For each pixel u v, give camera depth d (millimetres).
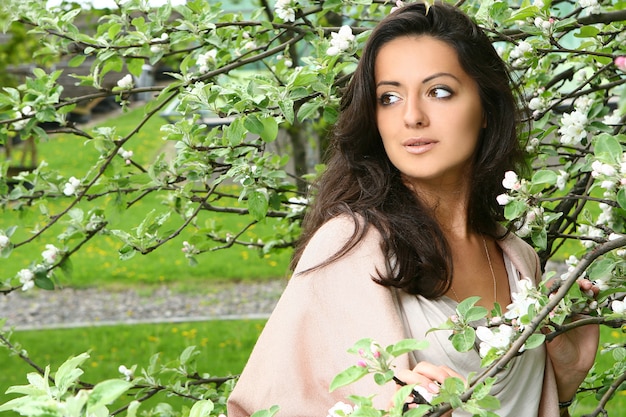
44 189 3549
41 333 10578
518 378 2074
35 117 3283
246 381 1956
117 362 9328
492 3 2891
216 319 11156
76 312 11734
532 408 2115
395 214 2035
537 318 1770
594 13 2848
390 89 2090
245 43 3520
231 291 12586
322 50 2920
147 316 11516
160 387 3576
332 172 2189
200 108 2799
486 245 2283
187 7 3285
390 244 1978
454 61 2080
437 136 2066
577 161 3172
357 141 2148
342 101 2260
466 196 2213
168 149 21938
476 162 2205
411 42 2080
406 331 1970
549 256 3205
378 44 2107
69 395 1480
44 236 15086
